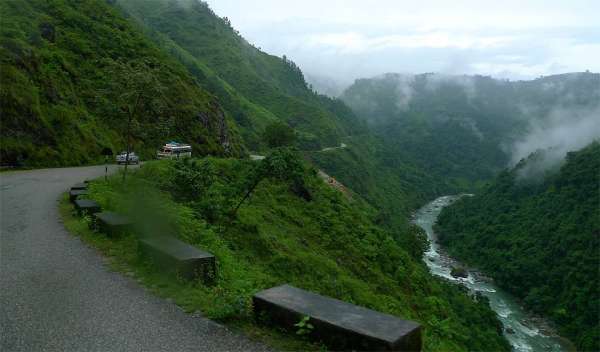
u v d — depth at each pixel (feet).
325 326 16.85
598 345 174.40
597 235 264.31
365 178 446.19
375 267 93.76
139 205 45.16
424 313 88.17
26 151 104.22
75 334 18.25
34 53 130.41
